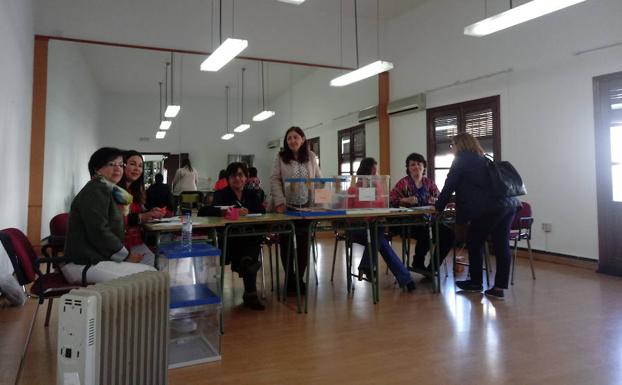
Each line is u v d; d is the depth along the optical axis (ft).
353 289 12.03
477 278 11.32
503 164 10.73
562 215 15.49
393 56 24.18
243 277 10.27
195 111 25.14
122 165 8.00
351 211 10.66
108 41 18.28
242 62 23.00
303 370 6.77
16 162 13.20
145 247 9.16
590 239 14.60
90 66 22.66
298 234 11.08
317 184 10.65
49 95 17.38
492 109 18.26
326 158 27.89
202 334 7.94
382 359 7.15
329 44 22.89
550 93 15.85
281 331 8.59
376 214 10.53
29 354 7.40
